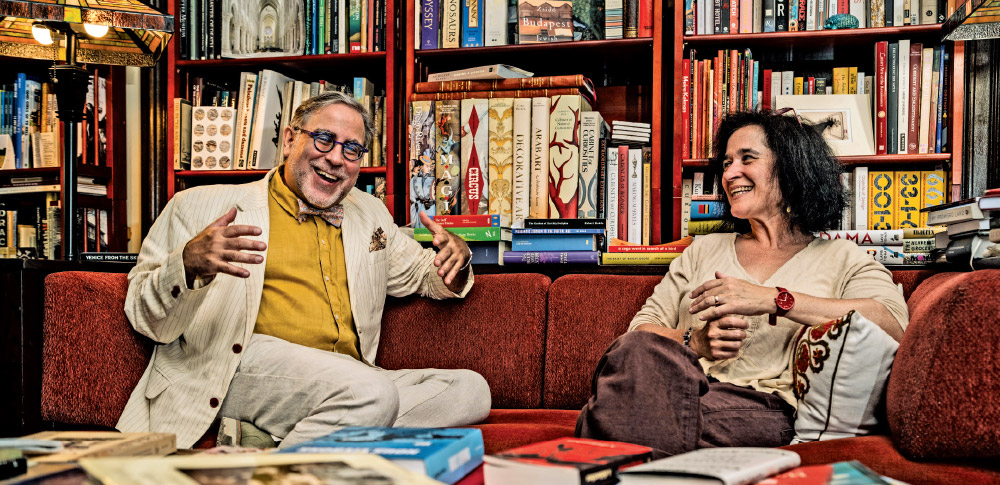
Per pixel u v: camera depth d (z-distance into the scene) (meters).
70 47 2.38
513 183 2.53
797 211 1.84
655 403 1.31
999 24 1.95
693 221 2.20
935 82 2.39
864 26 2.46
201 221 1.86
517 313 2.06
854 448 1.29
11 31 2.33
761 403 1.58
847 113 2.48
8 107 2.97
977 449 1.17
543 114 2.51
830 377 1.42
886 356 1.40
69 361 1.72
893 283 1.73
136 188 3.11
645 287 2.04
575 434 1.42
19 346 1.71
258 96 2.72
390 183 2.67
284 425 1.67
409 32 2.68
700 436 1.36
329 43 2.72
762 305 1.57
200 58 2.79
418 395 1.81
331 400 1.61
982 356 1.17
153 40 2.53
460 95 2.60
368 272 2.01
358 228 2.04
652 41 2.55
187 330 1.73
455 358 2.07
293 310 1.87
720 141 1.99
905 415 1.25
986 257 1.64
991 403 1.15
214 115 2.74
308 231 1.95
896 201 2.42
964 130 2.37
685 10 2.52
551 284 2.12
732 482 0.90
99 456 1.02
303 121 1.96
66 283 1.74
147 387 1.75
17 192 2.90
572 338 2.02
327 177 1.92
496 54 2.71
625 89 2.91
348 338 1.93
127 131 3.11
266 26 2.76
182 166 2.75
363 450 0.97
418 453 0.94
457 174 2.57
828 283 1.75
